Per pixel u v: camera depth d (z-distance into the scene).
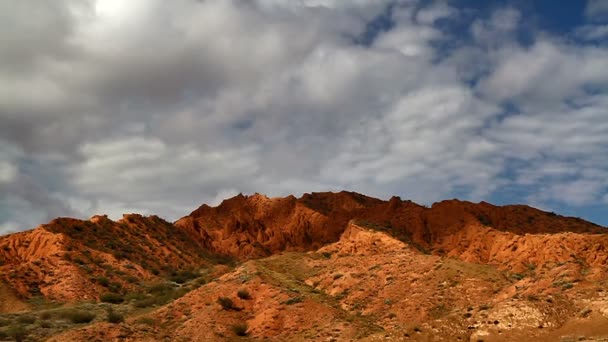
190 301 95.62
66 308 101.56
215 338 82.25
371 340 74.62
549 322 72.88
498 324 74.31
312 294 99.12
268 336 83.56
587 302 75.38
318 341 77.81
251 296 95.19
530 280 91.31
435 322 77.38
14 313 99.56
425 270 101.75
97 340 77.12
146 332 83.44
